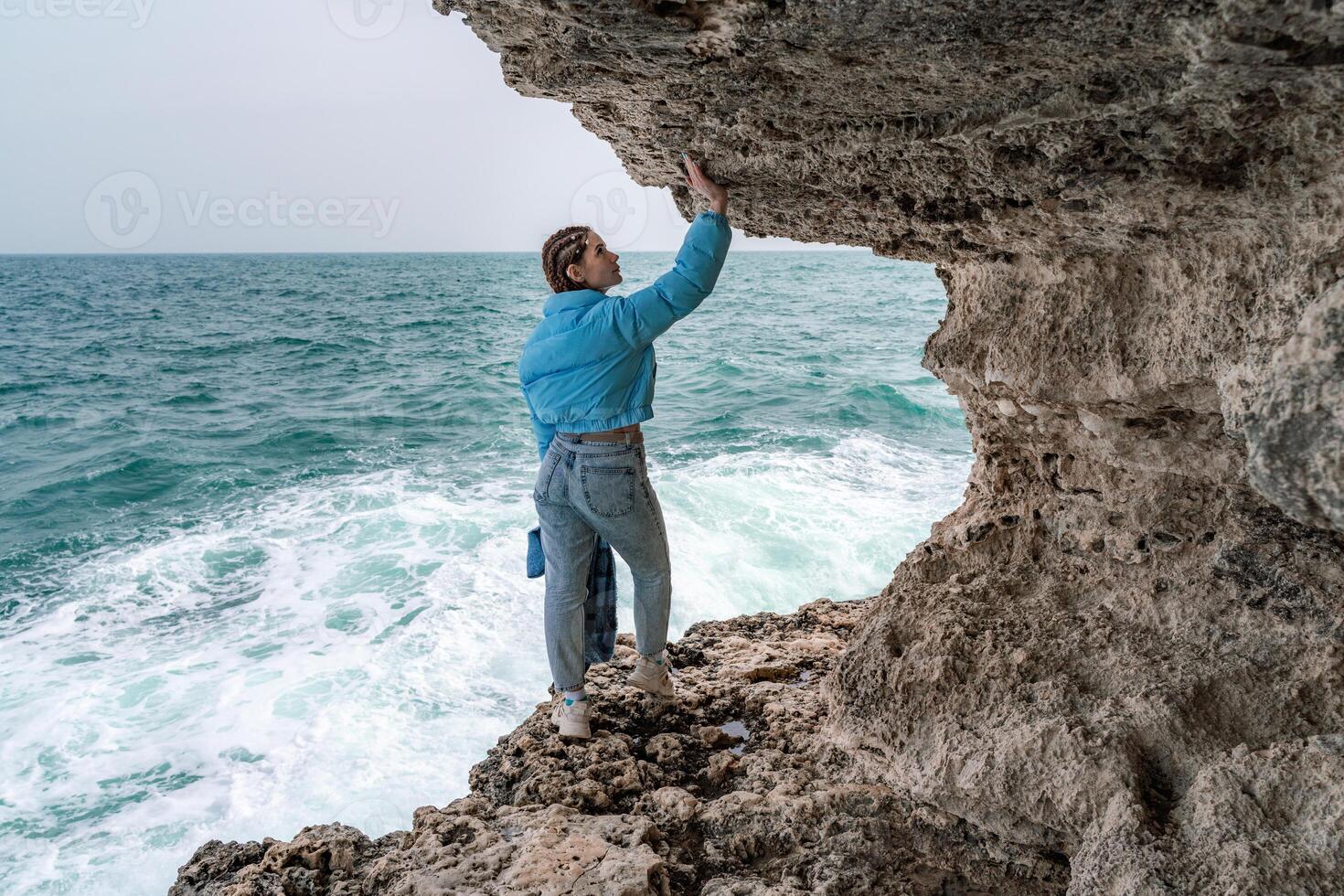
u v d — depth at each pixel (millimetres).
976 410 3277
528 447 17812
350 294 64500
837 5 1686
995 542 3264
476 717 7418
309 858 2871
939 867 2689
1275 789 2102
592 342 2797
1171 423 2637
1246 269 2150
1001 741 2553
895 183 2537
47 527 13719
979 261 2949
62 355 34531
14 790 6723
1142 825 2178
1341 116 1684
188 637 9156
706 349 30766
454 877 2580
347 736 7203
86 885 5852
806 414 19047
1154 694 2484
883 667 2971
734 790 3135
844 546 10688
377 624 9094
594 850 2629
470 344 35438
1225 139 1852
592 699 3678
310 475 16141
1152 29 1583
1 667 8633
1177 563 2791
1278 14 1373
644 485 3078
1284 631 2523
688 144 2691
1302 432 1619
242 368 30828
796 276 73875
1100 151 2023
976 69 1867
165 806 6527
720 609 9398
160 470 16844
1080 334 2648
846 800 2840
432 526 12148
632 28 1910
